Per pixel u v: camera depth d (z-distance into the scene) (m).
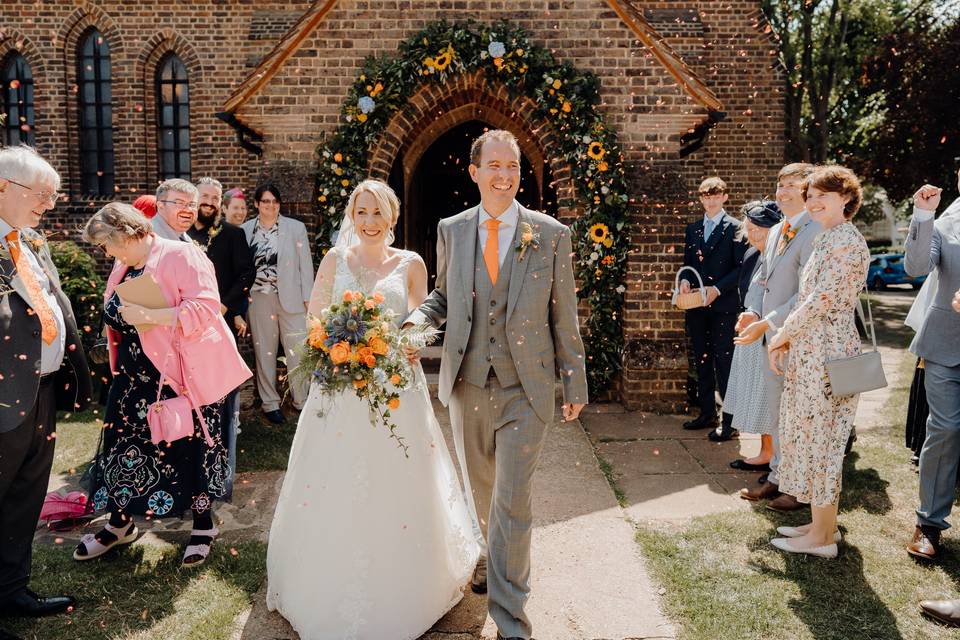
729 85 12.19
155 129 11.77
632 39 6.78
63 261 7.91
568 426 6.16
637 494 4.64
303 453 3.12
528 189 11.98
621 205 6.71
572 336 3.04
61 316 3.34
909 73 16.61
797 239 4.09
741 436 5.98
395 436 3.00
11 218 2.97
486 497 3.22
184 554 3.70
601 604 3.24
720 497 4.58
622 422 6.41
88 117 11.90
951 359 3.62
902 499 4.43
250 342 7.60
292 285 6.35
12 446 2.96
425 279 3.54
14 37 11.43
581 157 6.68
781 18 16.16
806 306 3.52
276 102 6.89
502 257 3.01
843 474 4.88
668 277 6.83
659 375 6.76
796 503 4.30
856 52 19.02
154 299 3.46
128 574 3.55
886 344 11.40
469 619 3.13
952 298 3.65
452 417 3.18
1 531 3.13
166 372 3.50
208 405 3.67
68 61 11.52
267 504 4.52
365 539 2.91
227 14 11.28
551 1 6.78
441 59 6.67
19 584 3.16
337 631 2.85
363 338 2.87
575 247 6.88
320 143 6.93
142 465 3.56
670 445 5.72
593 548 3.82
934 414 3.66
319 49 6.88
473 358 3.00
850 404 3.60
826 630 2.99
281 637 3.00
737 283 5.79
